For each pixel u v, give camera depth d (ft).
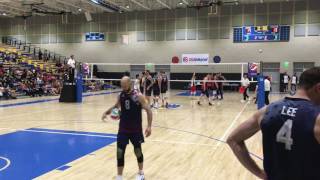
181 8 93.40
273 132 5.02
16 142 25.03
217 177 16.98
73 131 29.84
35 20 106.73
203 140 26.25
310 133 4.62
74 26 103.30
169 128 31.78
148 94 47.14
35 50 103.71
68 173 17.43
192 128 31.83
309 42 83.66
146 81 47.01
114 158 20.52
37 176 16.83
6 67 73.15
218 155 21.48
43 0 83.10
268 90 48.29
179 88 94.43
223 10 89.97
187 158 20.74
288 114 4.92
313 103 4.99
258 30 87.04
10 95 61.67
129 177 16.87
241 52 89.10
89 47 102.37
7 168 18.17
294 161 4.74
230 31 89.81
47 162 19.48
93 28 101.65
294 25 84.58
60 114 41.52
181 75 94.22
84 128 31.45
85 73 58.80
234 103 57.11
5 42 106.52
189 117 39.45
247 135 5.54
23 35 107.45
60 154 21.43
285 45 85.46
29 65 82.84
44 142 25.07
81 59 103.24
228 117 39.55
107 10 93.35
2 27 108.68
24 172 17.47
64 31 104.17
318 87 5.08
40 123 34.47
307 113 4.76
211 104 54.34
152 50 96.99
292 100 5.13
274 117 5.06
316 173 4.65
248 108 49.37
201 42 92.43
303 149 4.67
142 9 95.66
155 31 96.48
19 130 30.25
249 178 16.78
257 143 24.88
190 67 93.25
